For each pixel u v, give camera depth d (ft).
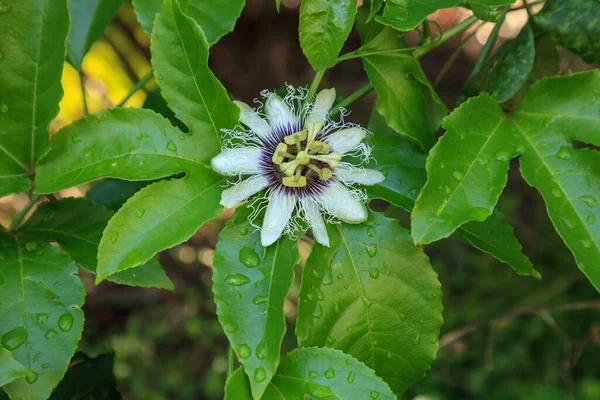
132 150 1.14
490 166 1.13
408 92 1.23
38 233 1.22
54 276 1.15
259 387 1.06
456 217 1.08
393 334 1.19
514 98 1.27
